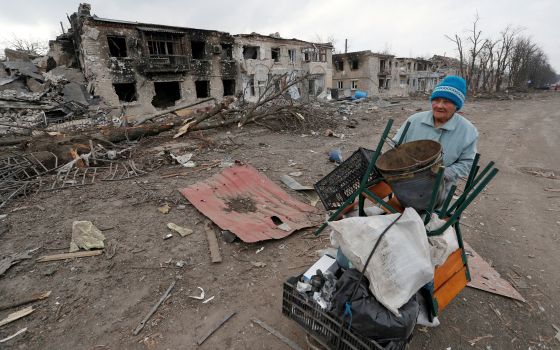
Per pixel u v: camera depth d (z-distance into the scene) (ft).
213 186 17.16
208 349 7.87
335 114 50.75
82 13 58.34
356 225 6.11
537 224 14.62
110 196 17.16
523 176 21.85
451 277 7.29
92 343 8.02
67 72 61.98
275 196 16.89
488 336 8.22
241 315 8.99
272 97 41.01
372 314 5.48
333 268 7.30
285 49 91.76
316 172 21.77
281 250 12.28
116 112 58.49
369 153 8.43
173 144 30.19
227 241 12.66
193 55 79.05
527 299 9.64
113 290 9.93
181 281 10.41
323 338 6.30
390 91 137.08
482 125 45.01
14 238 12.89
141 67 63.31
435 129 7.93
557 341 8.11
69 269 10.89
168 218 14.56
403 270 5.60
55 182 19.12
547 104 82.23
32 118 46.39
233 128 39.11
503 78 176.65
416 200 6.52
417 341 7.95
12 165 20.61
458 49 123.95
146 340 8.11
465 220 14.99
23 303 9.29
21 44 110.32
